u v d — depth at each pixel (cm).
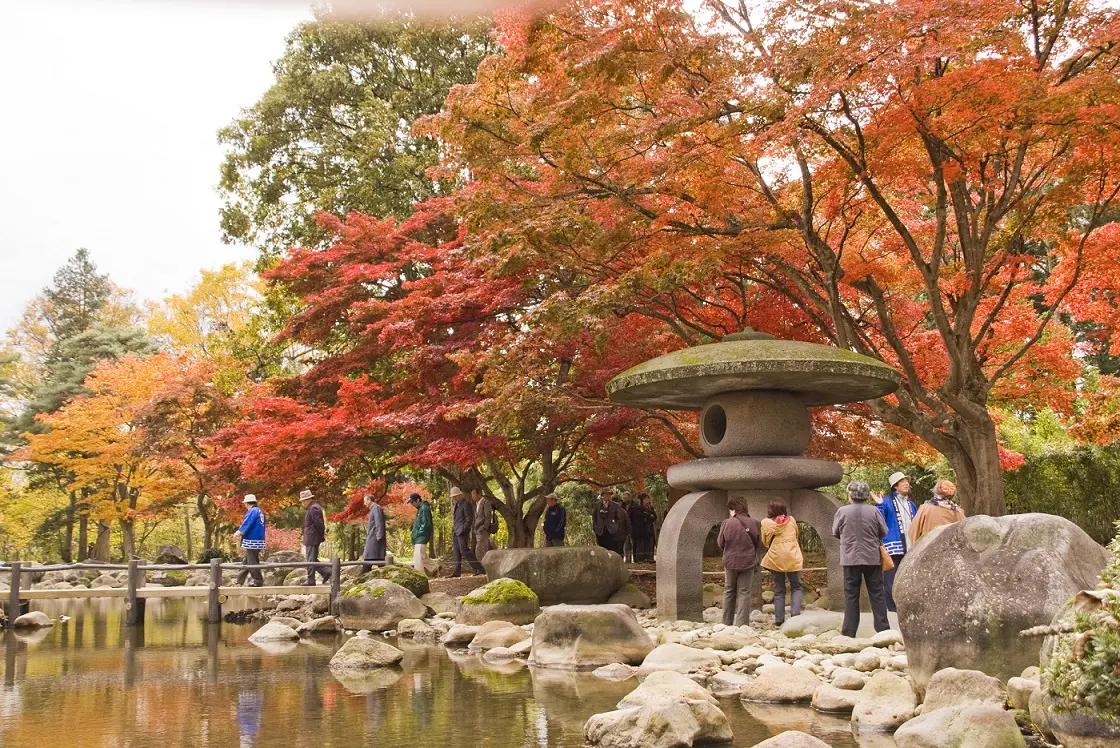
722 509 1308
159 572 2856
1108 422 1550
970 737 542
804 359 1109
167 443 2917
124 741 627
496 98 1183
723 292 1541
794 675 786
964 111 960
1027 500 2108
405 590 1460
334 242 2114
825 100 915
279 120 2695
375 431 1730
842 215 1205
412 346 1800
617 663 931
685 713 608
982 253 1181
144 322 5484
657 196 1274
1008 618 672
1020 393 1514
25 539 4222
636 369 1205
